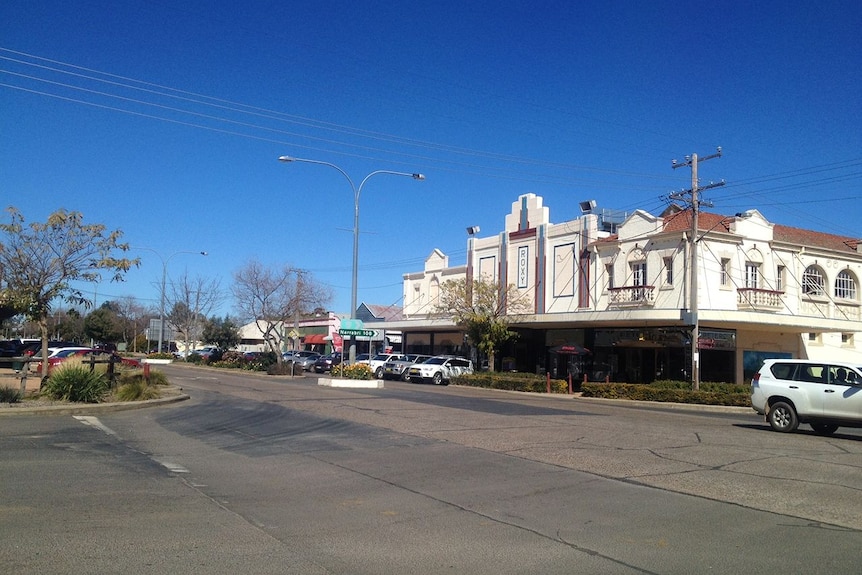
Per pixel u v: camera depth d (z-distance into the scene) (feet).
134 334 269.23
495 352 141.79
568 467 36.83
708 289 115.44
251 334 292.61
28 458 35.81
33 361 73.46
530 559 21.31
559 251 140.56
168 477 32.37
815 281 130.41
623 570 20.44
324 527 24.43
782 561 21.49
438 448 42.47
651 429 55.26
